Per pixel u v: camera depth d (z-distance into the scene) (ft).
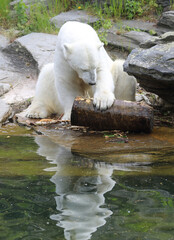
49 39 45.93
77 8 54.08
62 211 13.08
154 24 47.93
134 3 50.24
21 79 39.04
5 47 45.32
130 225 12.05
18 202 13.91
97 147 21.62
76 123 24.81
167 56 24.14
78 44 24.14
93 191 14.73
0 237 11.55
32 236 11.55
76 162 18.67
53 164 18.34
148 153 20.15
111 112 24.17
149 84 25.94
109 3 51.83
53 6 55.47
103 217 12.57
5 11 54.24
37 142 23.04
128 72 25.50
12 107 32.32
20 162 18.80
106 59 28.09
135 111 24.00
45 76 29.94
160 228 11.82
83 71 23.97
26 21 51.83
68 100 27.55
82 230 11.79
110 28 48.14
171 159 18.94
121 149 21.07
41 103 30.12
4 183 15.80
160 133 24.43
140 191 14.67
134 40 44.80
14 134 25.35
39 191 14.85
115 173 16.88
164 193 14.47
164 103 29.40
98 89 25.04
